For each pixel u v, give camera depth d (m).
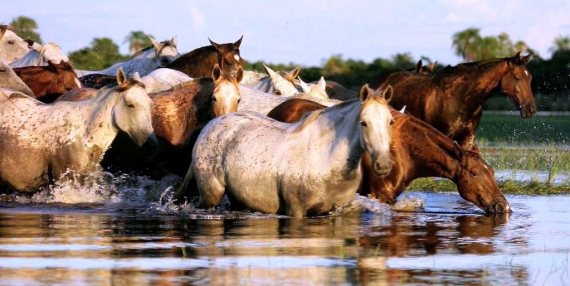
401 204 16.59
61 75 22.08
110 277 10.27
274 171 14.84
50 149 17.45
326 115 14.71
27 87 20.12
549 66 74.50
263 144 15.12
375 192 16.42
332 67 70.12
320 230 13.67
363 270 10.80
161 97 18.44
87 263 11.00
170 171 18.25
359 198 15.71
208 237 12.96
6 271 10.54
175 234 13.23
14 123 17.77
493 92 21.92
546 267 11.10
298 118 16.80
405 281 10.28
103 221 14.62
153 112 18.27
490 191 16.05
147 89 20.67
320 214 15.00
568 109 68.00
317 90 22.38
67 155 17.36
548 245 12.59
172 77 21.22
